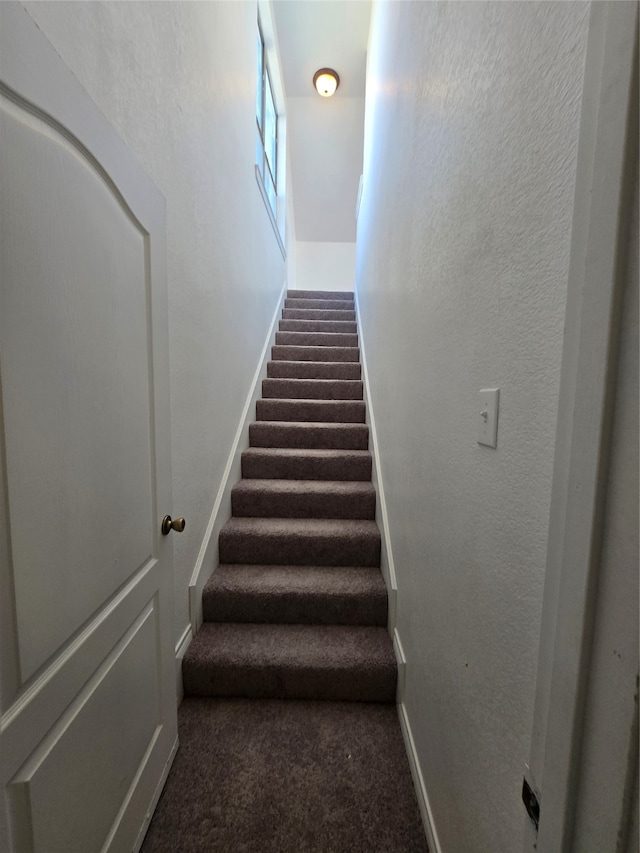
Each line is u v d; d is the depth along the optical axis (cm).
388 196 185
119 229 82
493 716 61
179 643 140
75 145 66
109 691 79
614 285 31
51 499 61
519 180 55
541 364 49
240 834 98
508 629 56
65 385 64
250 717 132
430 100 106
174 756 116
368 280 277
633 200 30
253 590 160
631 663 29
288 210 463
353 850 95
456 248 82
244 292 236
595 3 34
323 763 116
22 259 54
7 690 53
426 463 105
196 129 150
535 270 51
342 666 138
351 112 423
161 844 96
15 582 54
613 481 31
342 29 343
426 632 102
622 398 30
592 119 34
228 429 204
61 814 63
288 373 309
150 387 98
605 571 31
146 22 109
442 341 91
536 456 50
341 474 226
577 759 33
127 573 86
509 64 59
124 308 84
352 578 171
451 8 87
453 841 77
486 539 64
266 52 334
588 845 32
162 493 106
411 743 114
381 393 204
